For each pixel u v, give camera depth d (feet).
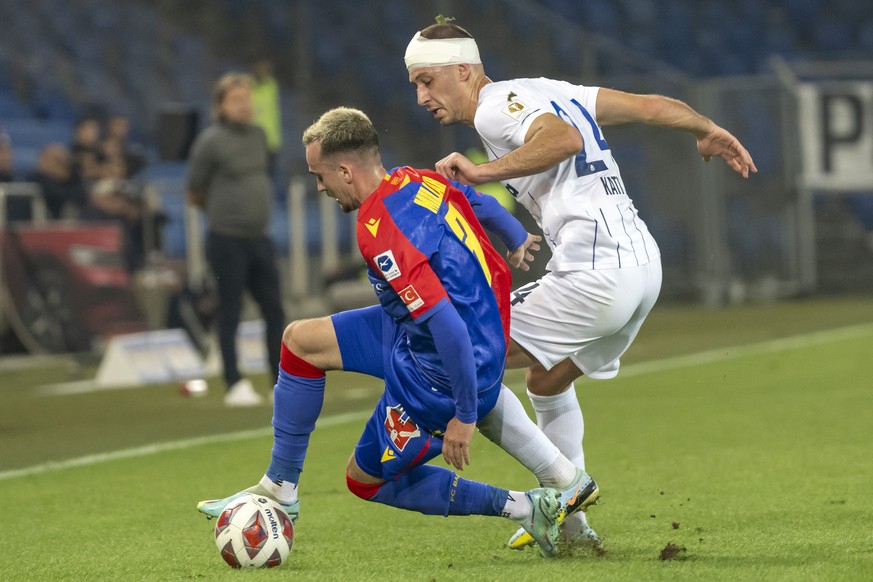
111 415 109.60
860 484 65.72
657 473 72.18
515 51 233.35
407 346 49.44
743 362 132.98
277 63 256.32
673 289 219.82
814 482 66.95
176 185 167.94
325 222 188.34
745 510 60.03
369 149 48.83
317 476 74.84
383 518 61.77
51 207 150.00
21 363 146.00
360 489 51.47
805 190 218.38
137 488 72.69
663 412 98.58
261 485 52.90
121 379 134.21
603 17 290.35
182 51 251.39
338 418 101.35
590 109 55.26
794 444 80.69
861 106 215.10
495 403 49.47
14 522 63.46
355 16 253.65
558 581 45.32
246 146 108.68
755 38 296.10
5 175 153.28
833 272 224.53
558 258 53.52
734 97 216.74
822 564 46.85
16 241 146.20
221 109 108.27
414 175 48.60
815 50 296.92
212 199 108.99
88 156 161.68
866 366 124.67
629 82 219.82
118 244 153.07
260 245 110.32
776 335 161.38
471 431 47.60
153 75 244.63
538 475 51.37
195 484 73.51
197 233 163.53
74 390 131.34
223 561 51.80
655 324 185.98
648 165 217.97
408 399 48.91
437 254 47.67
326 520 61.41
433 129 238.48
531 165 50.21
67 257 148.77
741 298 219.20
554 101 53.83
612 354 55.67
